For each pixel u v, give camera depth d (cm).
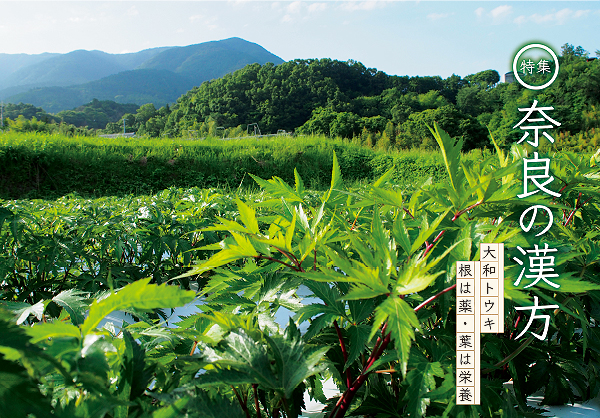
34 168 1142
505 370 138
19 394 33
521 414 95
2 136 1257
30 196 1110
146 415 40
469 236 76
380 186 115
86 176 1218
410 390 70
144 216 279
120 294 43
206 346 67
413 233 92
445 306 74
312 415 128
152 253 286
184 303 44
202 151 1471
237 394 73
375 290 60
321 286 82
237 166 1412
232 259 75
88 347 43
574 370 141
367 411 93
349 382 80
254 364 61
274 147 1585
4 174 1101
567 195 122
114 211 303
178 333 74
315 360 63
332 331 91
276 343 67
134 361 54
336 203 118
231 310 91
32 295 247
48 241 234
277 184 116
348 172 1602
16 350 34
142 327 82
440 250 81
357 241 72
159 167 1326
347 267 61
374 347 77
